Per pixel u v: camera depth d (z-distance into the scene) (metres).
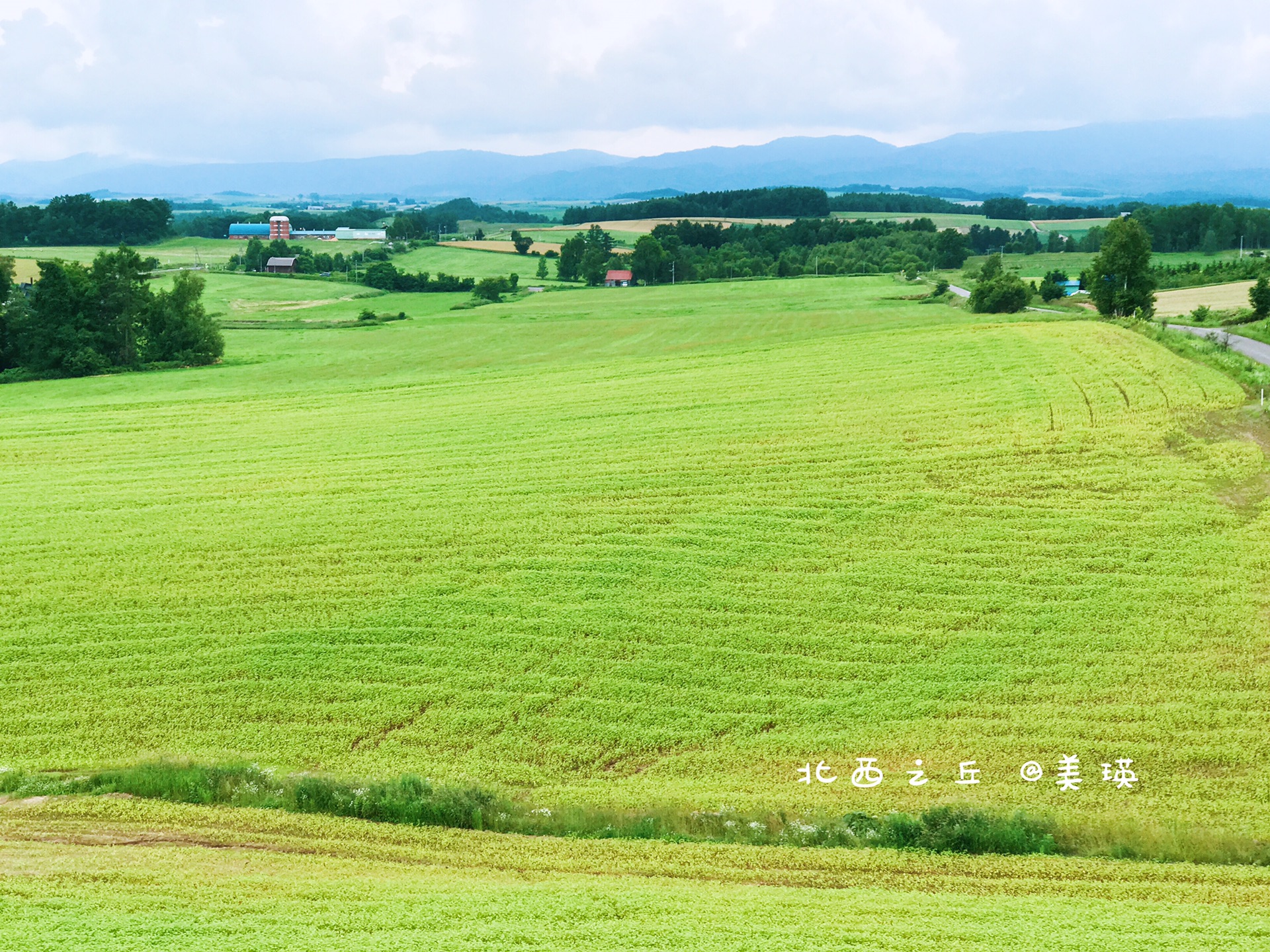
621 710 29.80
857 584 36.56
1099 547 37.91
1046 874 21.16
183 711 30.41
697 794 25.50
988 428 51.03
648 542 40.69
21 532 44.00
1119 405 52.84
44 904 19.97
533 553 40.12
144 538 43.00
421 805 24.28
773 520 42.06
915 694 29.91
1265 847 22.05
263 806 24.80
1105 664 30.73
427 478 49.50
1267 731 26.97
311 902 19.86
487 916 19.20
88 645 34.28
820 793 25.41
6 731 29.56
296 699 30.92
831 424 53.69
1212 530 38.62
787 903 19.67
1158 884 20.55
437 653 33.19
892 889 20.66
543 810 24.53
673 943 18.03
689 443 52.38
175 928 18.80
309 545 41.78
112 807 24.73
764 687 30.72
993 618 33.72
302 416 63.94
